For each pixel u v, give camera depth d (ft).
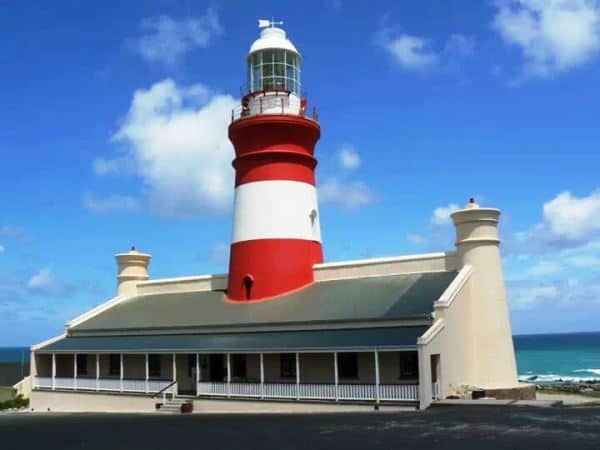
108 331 121.39
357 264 108.58
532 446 48.55
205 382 100.27
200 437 61.57
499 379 93.61
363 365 92.38
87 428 75.00
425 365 79.56
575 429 56.08
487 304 95.09
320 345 87.92
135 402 107.04
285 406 90.12
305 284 111.24
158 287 137.49
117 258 143.74
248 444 55.57
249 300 112.16
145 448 56.29
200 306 119.03
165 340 109.09
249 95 117.50
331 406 85.76
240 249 114.73
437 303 86.43
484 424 60.85
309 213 114.32
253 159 114.52
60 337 127.95
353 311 93.91
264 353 96.22
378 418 69.77
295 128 112.78
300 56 120.26
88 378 117.91
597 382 235.81
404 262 104.22
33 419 95.14
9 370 207.82
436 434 55.98
